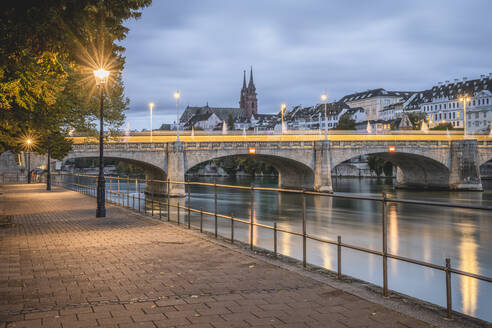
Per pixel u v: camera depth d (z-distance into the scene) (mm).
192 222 37031
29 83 11398
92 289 8195
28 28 9172
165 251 12133
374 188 92125
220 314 6707
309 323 6297
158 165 69500
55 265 10359
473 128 158125
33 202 31109
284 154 77125
